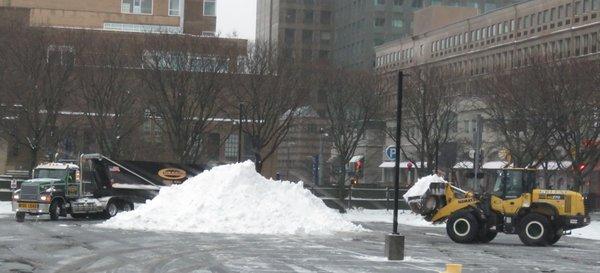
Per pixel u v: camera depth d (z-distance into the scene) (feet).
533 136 152.66
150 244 82.58
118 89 165.99
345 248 84.43
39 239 85.05
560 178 188.85
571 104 147.54
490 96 168.86
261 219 106.22
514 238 115.14
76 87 166.40
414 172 269.03
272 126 172.65
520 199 99.91
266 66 171.63
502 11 311.06
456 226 99.91
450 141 210.18
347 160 188.44
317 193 195.42
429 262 72.49
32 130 166.61
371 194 200.85
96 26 290.56
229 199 108.06
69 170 123.44
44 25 192.13
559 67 152.25
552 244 101.14
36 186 118.83
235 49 171.73
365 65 390.42
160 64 166.20
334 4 534.78
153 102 166.40
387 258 73.05
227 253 75.46
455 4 474.49
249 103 169.48
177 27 279.69
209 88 166.81
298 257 73.36
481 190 103.50
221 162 197.36
